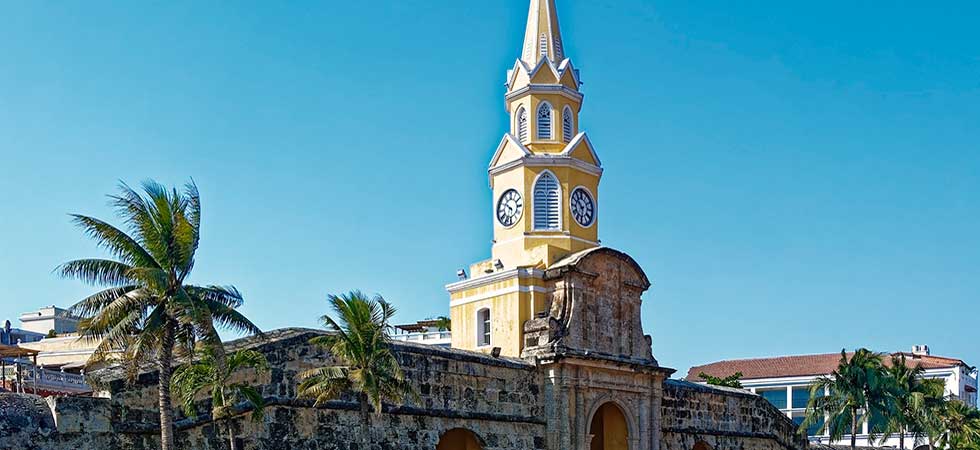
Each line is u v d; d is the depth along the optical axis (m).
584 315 57.31
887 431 75.56
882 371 76.38
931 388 83.62
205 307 34.38
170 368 35.91
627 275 60.66
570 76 64.75
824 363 119.38
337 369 42.16
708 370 126.19
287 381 43.28
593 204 63.91
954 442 86.44
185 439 39.31
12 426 34.88
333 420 44.84
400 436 47.41
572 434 54.78
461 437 55.00
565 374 54.97
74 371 66.94
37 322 95.69
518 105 64.50
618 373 58.06
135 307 34.59
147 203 35.22
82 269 33.75
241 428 41.31
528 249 60.69
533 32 65.50
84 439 36.50
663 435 61.69
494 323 59.19
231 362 39.06
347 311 41.81
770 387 119.88
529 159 62.16
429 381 49.31
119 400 37.62
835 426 75.19
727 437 66.81
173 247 34.94
